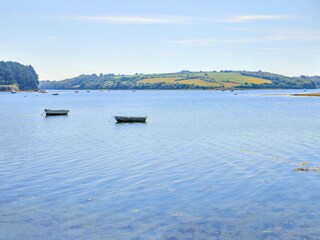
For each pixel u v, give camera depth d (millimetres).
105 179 30984
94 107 149750
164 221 22125
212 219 22344
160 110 127562
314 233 20359
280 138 54875
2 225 21828
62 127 73812
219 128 69562
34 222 22188
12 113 114438
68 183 29812
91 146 48250
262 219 22266
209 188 28266
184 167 35344
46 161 38344
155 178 31266
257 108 131250
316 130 64562
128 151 44250
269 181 30031
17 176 32094
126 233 20625
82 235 20484
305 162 36844
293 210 23594
